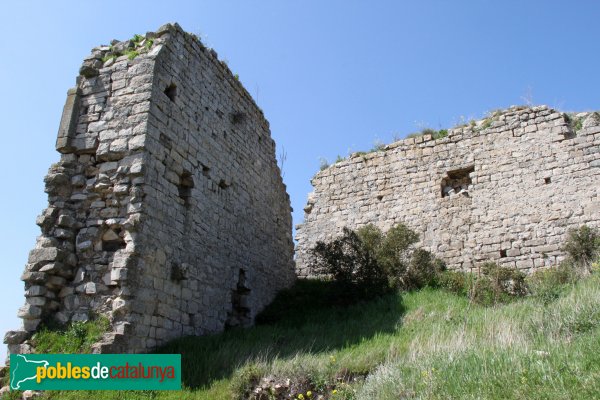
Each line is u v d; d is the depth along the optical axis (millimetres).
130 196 11820
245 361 10906
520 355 8555
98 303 11023
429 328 12609
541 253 18328
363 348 11516
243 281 16578
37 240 11641
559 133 19375
